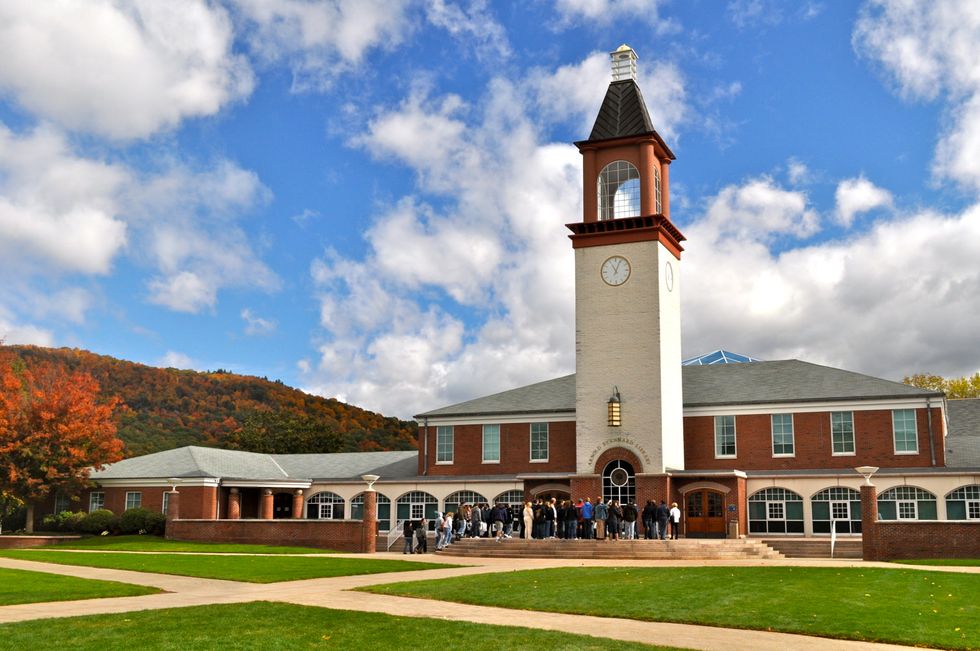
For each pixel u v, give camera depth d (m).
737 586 25.86
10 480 55.31
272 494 60.47
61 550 44.88
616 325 51.69
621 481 50.62
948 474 47.97
